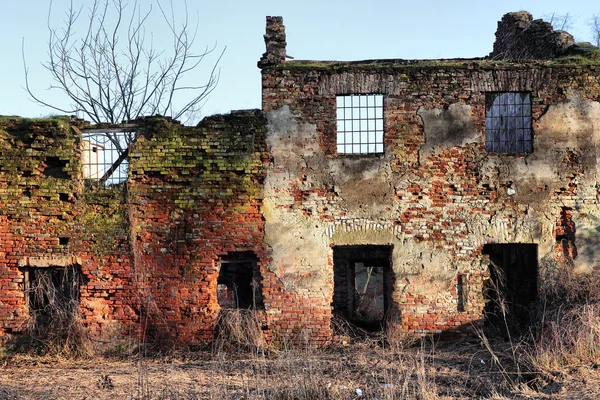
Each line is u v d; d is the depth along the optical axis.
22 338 14.52
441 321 14.54
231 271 18.00
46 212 14.66
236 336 14.18
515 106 15.20
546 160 14.75
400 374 11.45
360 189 14.66
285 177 14.66
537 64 14.82
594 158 14.74
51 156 14.66
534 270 15.16
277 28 14.99
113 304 14.59
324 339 14.45
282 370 11.80
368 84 14.74
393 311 14.66
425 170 14.70
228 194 14.62
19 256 14.58
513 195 14.72
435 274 14.61
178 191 14.68
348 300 18.86
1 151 14.67
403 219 14.65
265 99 14.74
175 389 11.06
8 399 10.84
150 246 14.62
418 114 14.76
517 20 18.67
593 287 13.75
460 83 14.79
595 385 10.29
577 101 14.83
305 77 14.77
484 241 14.65
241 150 14.70
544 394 10.23
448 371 12.05
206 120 14.78
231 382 11.51
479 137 14.74
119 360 14.02
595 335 11.77
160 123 14.76
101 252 14.62
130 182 14.70
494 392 10.55
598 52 15.12
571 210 14.73
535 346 12.01
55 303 14.64
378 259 18.97
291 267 14.55
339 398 10.07
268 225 14.62
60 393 11.16
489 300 14.61
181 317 14.54
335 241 14.59
